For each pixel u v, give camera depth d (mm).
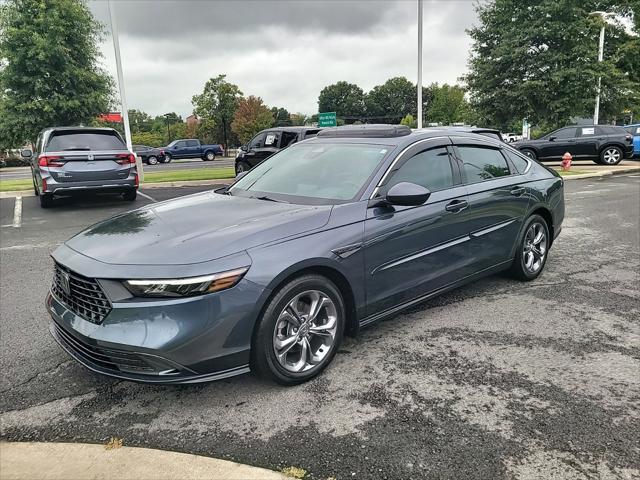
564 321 4176
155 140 73188
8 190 13938
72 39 16734
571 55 17875
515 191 4785
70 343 3068
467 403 2977
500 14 19391
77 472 2449
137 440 2705
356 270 3395
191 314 2711
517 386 3160
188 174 19031
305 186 3904
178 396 3127
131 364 2742
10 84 16375
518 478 2352
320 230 3246
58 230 8281
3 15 15742
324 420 2840
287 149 4691
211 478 2385
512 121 20203
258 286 2873
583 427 2723
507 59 18906
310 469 2438
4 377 3396
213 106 46656
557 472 2383
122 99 16141
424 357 3566
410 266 3791
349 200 3564
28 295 5027
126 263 2824
